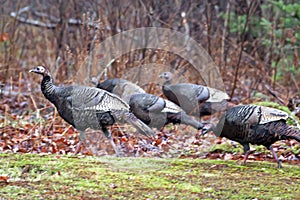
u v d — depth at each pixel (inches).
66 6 1149.7
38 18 1352.1
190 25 1170.6
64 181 503.2
